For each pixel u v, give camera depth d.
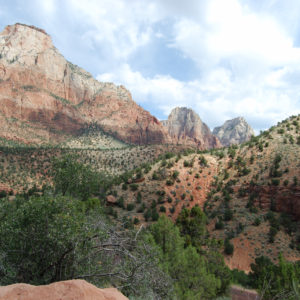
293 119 116.38
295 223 65.25
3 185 102.19
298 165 79.81
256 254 53.94
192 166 101.31
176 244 15.02
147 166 107.19
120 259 7.87
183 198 86.50
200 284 14.52
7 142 197.12
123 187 90.88
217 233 64.19
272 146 95.69
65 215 7.47
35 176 121.81
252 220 67.19
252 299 17.77
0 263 7.05
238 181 87.75
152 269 7.47
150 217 66.69
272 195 74.75
